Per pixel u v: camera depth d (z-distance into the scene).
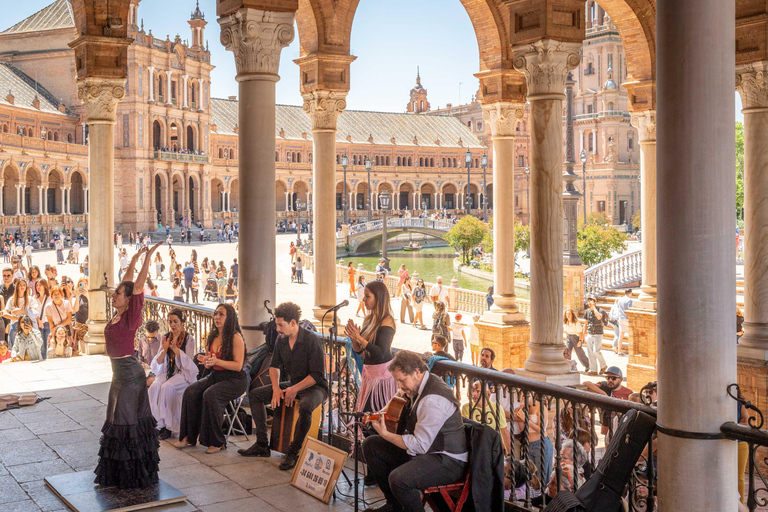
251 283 8.68
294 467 6.91
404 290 25.84
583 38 9.65
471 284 42.16
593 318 16.92
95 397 9.67
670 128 4.28
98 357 12.62
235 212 92.56
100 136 12.73
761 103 9.95
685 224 4.25
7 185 69.06
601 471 4.79
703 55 4.17
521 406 6.61
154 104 78.56
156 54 79.00
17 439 7.83
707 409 4.29
